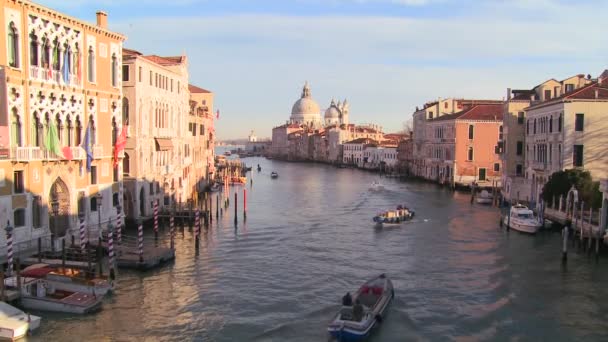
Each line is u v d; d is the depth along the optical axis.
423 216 51.94
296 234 42.81
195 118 66.44
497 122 77.50
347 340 21.44
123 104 40.91
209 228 44.91
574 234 36.88
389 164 135.25
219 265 32.53
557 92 55.88
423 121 99.62
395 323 23.69
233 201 66.12
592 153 43.38
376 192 77.25
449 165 81.56
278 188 86.38
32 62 29.03
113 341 21.25
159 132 46.44
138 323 23.08
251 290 27.81
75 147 31.72
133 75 40.59
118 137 35.97
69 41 31.58
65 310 23.62
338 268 32.28
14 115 27.83
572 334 22.55
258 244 38.66
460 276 30.52
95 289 24.53
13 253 27.58
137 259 30.62
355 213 55.59
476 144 77.88
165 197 47.75
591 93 44.28
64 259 26.33
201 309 24.97
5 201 26.97
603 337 22.25
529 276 30.19
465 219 49.78
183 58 54.91
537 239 39.50
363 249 37.38
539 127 50.38
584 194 38.44
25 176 28.31
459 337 22.30
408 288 28.42
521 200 54.19
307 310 25.08
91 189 34.00
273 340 21.88
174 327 22.86
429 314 24.73
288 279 29.86
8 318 20.95
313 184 95.12
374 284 26.11
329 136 181.25
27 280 24.19
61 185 31.52
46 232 29.88
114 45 36.00
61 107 31.02
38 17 29.00
